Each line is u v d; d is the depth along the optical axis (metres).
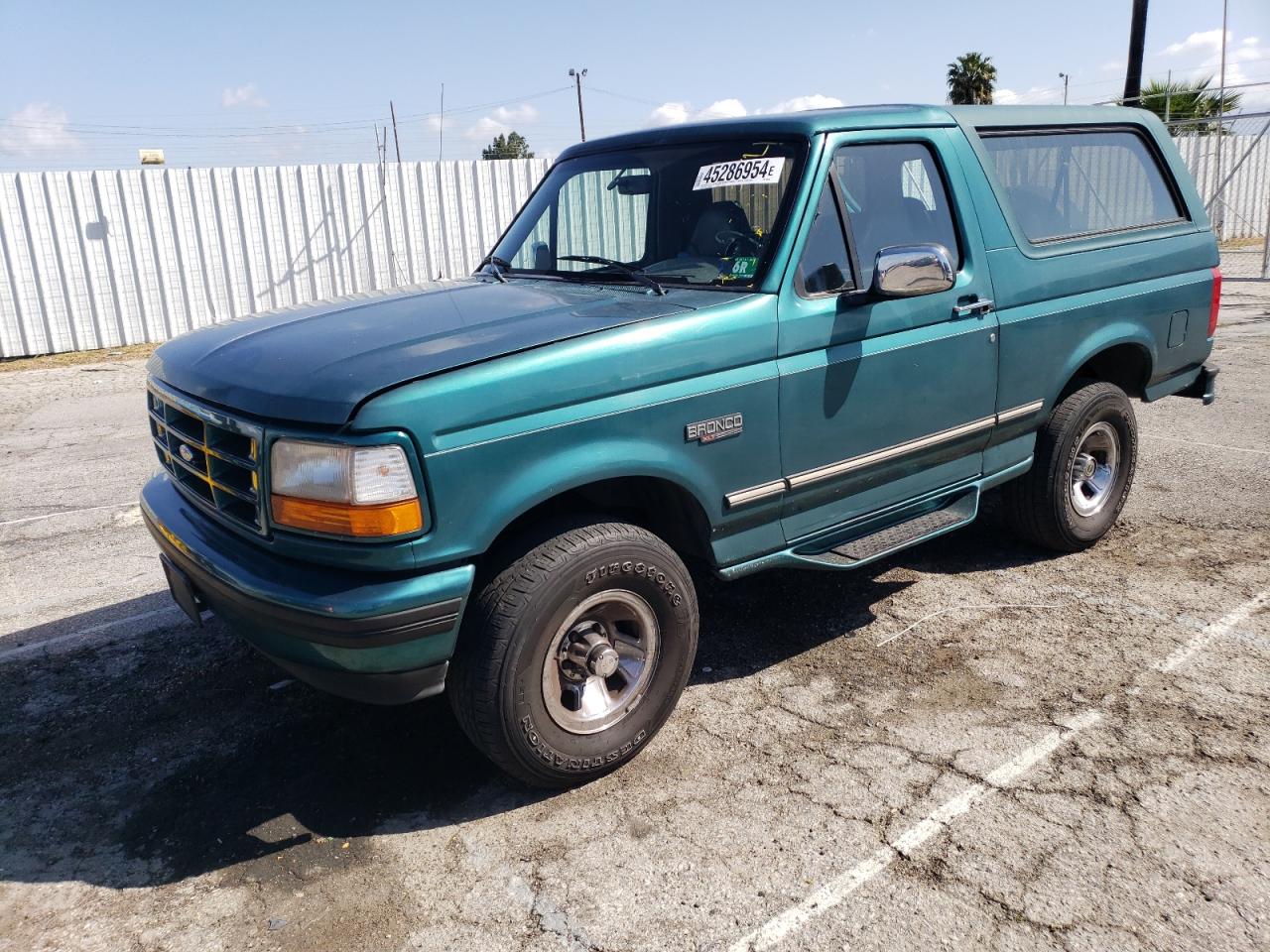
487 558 3.11
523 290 3.84
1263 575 4.73
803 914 2.65
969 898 2.68
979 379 4.20
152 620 4.68
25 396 10.70
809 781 3.24
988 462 4.46
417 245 15.13
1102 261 4.70
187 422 3.35
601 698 3.26
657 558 3.23
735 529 3.55
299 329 3.39
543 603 2.96
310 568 2.87
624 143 4.32
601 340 3.07
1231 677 3.80
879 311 3.76
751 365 3.42
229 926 2.68
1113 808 3.04
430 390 2.76
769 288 3.47
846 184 3.78
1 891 2.85
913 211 4.00
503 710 2.96
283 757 3.51
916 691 3.80
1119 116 5.07
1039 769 3.26
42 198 13.08
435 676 2.93
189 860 2.97
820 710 3.69
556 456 2.98
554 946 2.57
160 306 14.00
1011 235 4.32
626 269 3.86
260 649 3.10
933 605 4.57
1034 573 4.89
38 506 6.61
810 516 3.80
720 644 4.26
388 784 3.32
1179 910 2.61
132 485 7.05
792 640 4.27
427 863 2.92
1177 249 5.14
